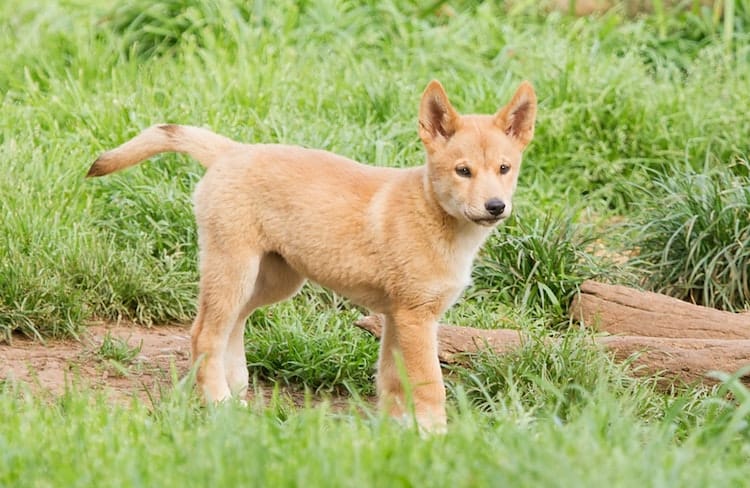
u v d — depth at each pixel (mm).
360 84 28547
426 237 16578
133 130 25516
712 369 17719
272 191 17156
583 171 27828
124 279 21406
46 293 20188
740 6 34250
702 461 12406
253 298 18234
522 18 33938
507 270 22656
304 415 14141
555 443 12320
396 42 31719
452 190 16297
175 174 24406
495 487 11188
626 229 25250
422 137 16672
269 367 19250
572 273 22734
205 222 17312
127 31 31547
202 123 25812
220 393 17156
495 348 18734
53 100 26953
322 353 19375
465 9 34531
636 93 29141
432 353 16781
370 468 11805
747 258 22344
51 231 21828
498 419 14227
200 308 17484
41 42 30984
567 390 16781
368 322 19766
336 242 16906
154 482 11656
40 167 23422
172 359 16969
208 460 12062
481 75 29922
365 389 18969
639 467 11773
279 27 31391
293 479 11578
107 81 28594
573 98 28844
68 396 14922
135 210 23406
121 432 13500
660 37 33156
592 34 33188
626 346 18469
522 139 17031
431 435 13219
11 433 13422
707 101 29125
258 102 27141
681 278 22828
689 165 25703
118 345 19438
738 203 22797
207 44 30391
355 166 17531
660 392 17891
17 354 19125
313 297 21859
